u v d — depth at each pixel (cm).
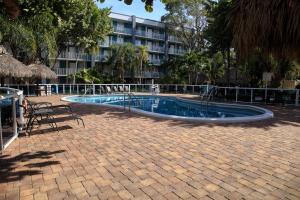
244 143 596
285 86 2422
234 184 374
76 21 2250
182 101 1806
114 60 3306
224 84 2662
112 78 3134
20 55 1834
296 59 282
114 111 1107
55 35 1988
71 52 3494
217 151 534
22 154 509
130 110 1113
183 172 419
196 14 3769
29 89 1998
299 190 355
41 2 689
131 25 4178
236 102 1684
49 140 617
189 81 3319
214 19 2203
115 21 3997
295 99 1507
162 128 757
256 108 1299
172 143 594
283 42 276
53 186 368
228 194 344
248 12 286
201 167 442
